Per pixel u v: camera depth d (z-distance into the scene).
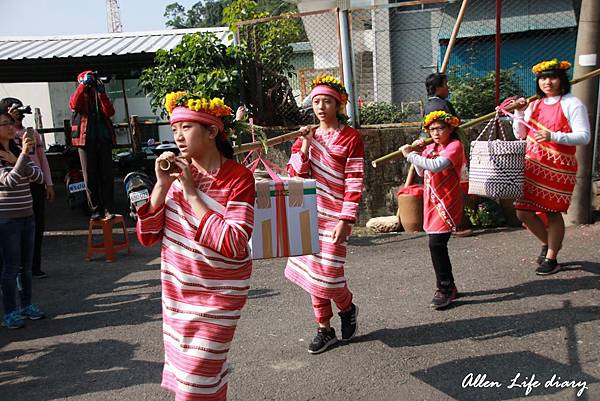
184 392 2.70
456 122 4.79
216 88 8.50
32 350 4.71
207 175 2.76
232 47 8.80
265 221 3.43
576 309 4.73
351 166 4.04
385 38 11.57
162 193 2.71
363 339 4.45
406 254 6.71
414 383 3.76
